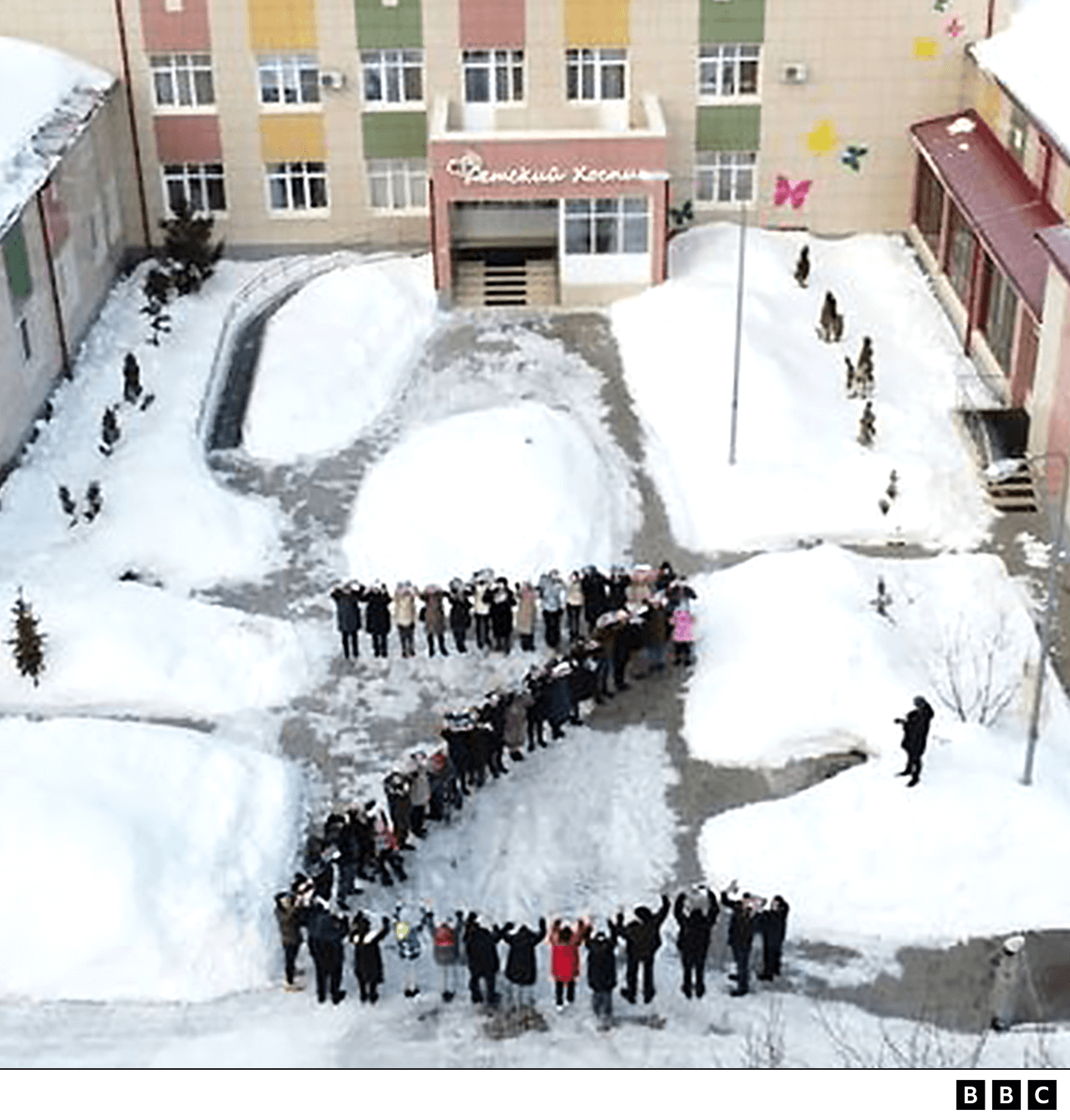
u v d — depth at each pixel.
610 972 24.64
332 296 45.31
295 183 47.75
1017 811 27.75
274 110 46.78
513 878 27.84
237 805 28.53
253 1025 24.98
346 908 27.16
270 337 43.88
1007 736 30.00
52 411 40.50
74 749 28.91
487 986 25.17
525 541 35.19
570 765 30.22
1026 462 33.94
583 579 32.81
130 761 28.86
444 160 43.97
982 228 40.69
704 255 46.66
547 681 30.30
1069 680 31.97
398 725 31.33
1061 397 36.12
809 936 26.50
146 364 42.84
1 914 25.98
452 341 44.22
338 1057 24.22
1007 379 40.56
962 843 27.41
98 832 26.81
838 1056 23.98
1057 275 36.03
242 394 42.34
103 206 45.56
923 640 32.75
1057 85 41.41
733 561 35.78
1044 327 36.94
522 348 43.69
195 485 37.34
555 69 46.25
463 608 32.62
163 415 40.41
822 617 32.19
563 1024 24.89
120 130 46.75
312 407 40.88
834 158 47.28
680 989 25.61
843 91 46.41
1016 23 45.44
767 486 37.38
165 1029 24.91
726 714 30.84
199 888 26.75
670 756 30.36
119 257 47.12
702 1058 24.03
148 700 31.62
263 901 27.08
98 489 36.59
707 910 25.17
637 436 39.94
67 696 31.61
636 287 45.41
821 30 45.62
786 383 40.59
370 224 48.16
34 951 25.73
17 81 43.59
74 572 35.03
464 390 41.94
